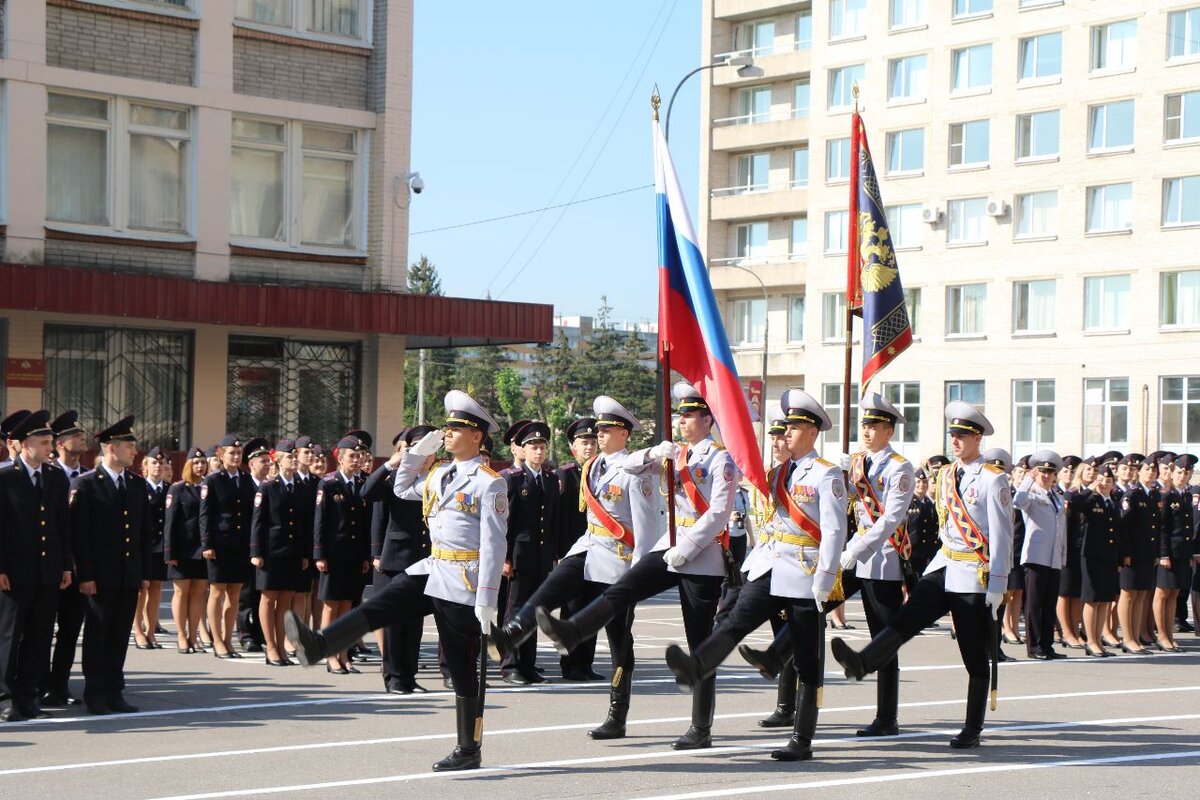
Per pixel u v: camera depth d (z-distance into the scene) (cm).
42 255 2595
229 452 1777
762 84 6594
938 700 1480
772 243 6562
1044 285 5550
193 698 1443
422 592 1077
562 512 1778
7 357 2544
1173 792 1009
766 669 1200
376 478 1590
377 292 2875
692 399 1214
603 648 1961
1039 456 1991
